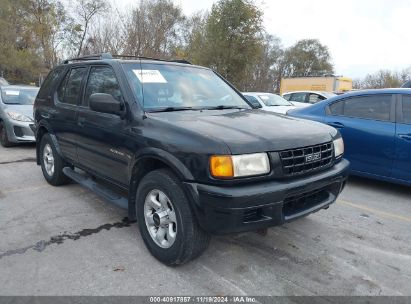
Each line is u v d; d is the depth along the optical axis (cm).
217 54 1986
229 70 2006
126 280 289
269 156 278
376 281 296
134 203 350
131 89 352
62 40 2881
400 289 286
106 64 398
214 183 266
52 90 514
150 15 2084
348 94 580
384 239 376
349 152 555
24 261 315
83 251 335
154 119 318
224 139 271
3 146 854
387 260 331
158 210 315
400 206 482
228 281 291
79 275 295
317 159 311
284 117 373
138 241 357
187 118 323
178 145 284
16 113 815
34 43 2967
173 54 2181
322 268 314
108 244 349
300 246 354
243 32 1959
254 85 3709
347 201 497
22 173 608
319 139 318
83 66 451
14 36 3019
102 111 346
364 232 392
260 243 357
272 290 280
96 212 431
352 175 591
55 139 499
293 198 292
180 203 285
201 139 275
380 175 527
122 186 369
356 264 322
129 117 340
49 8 3011
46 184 543
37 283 282
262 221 274
